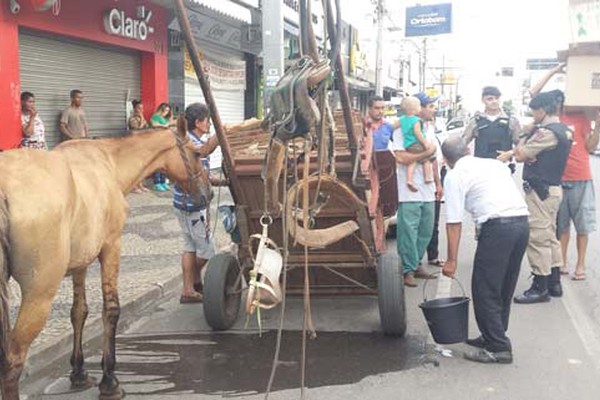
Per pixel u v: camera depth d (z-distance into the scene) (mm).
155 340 6141
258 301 4312
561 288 7535
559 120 7402
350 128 5641
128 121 14602
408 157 7645
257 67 21906
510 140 8266
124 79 14953
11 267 3631
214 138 5863
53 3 11102
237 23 17938
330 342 6043
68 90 12977
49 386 5059
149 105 15656
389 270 5980
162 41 15836
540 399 4797
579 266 8219
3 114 10742
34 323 3734
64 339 5707
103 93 14188
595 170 23609
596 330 6344
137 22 14539
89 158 4570
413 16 35438
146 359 5656
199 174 5562
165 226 11180
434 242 8984
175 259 8898
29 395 4891
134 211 12609
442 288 7828
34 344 5520
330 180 5469
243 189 6078
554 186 7180
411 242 7816
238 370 5383
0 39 10633
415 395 4871
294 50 19062
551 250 7309
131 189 5090
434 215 8188
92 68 13727
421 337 6156
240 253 6355
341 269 6699
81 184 4238
